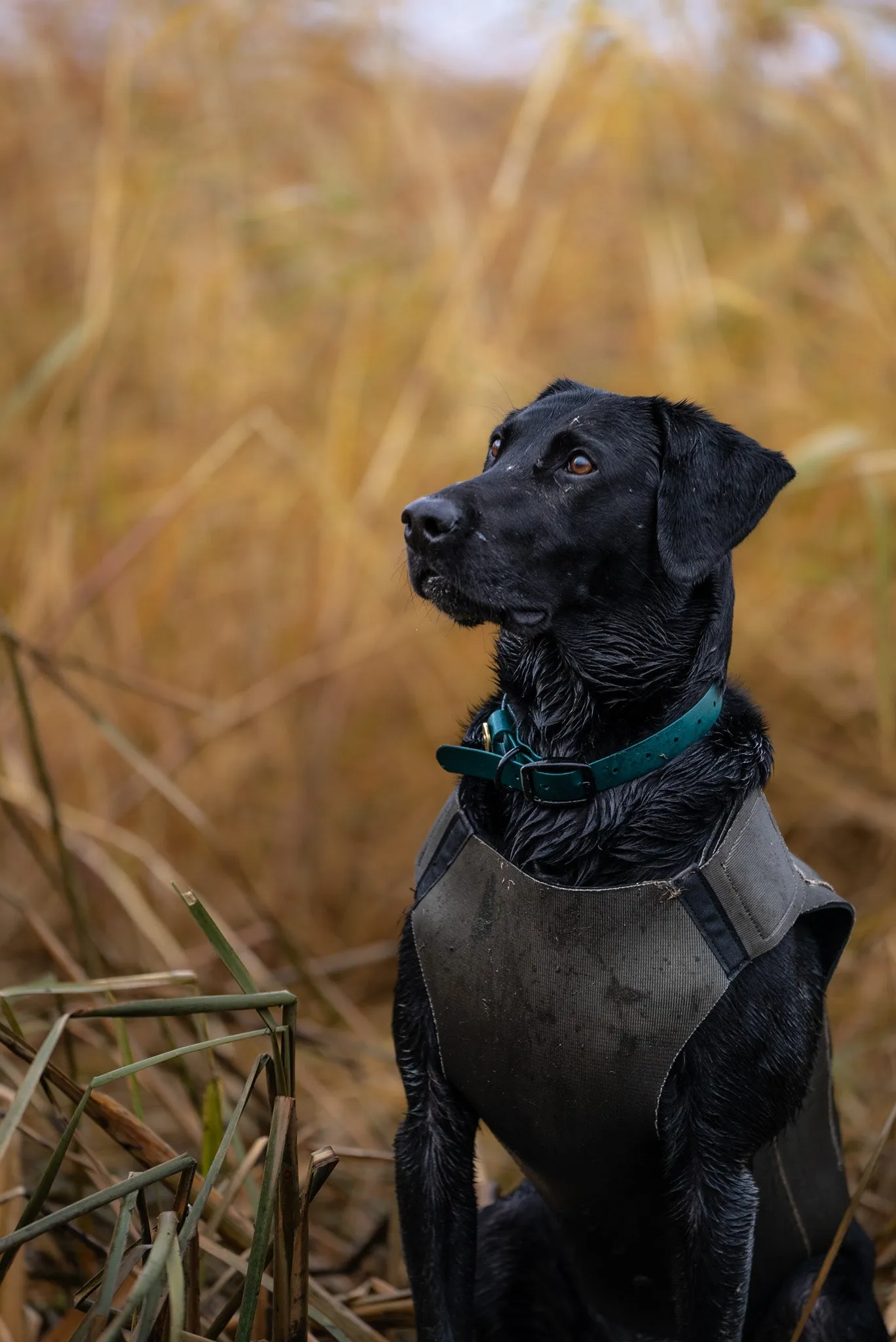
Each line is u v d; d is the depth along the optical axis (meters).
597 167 9.23
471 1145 3.86
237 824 8.05
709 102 8.34
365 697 8.45
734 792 3.70
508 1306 4.37
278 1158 3.20
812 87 7.96
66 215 9.09
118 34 8.74
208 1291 4.19
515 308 8.77
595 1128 3.58
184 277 8.83
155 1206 4.70
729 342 8.51
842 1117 5.98
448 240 8.67
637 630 3.95
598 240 9.38
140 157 8.58
